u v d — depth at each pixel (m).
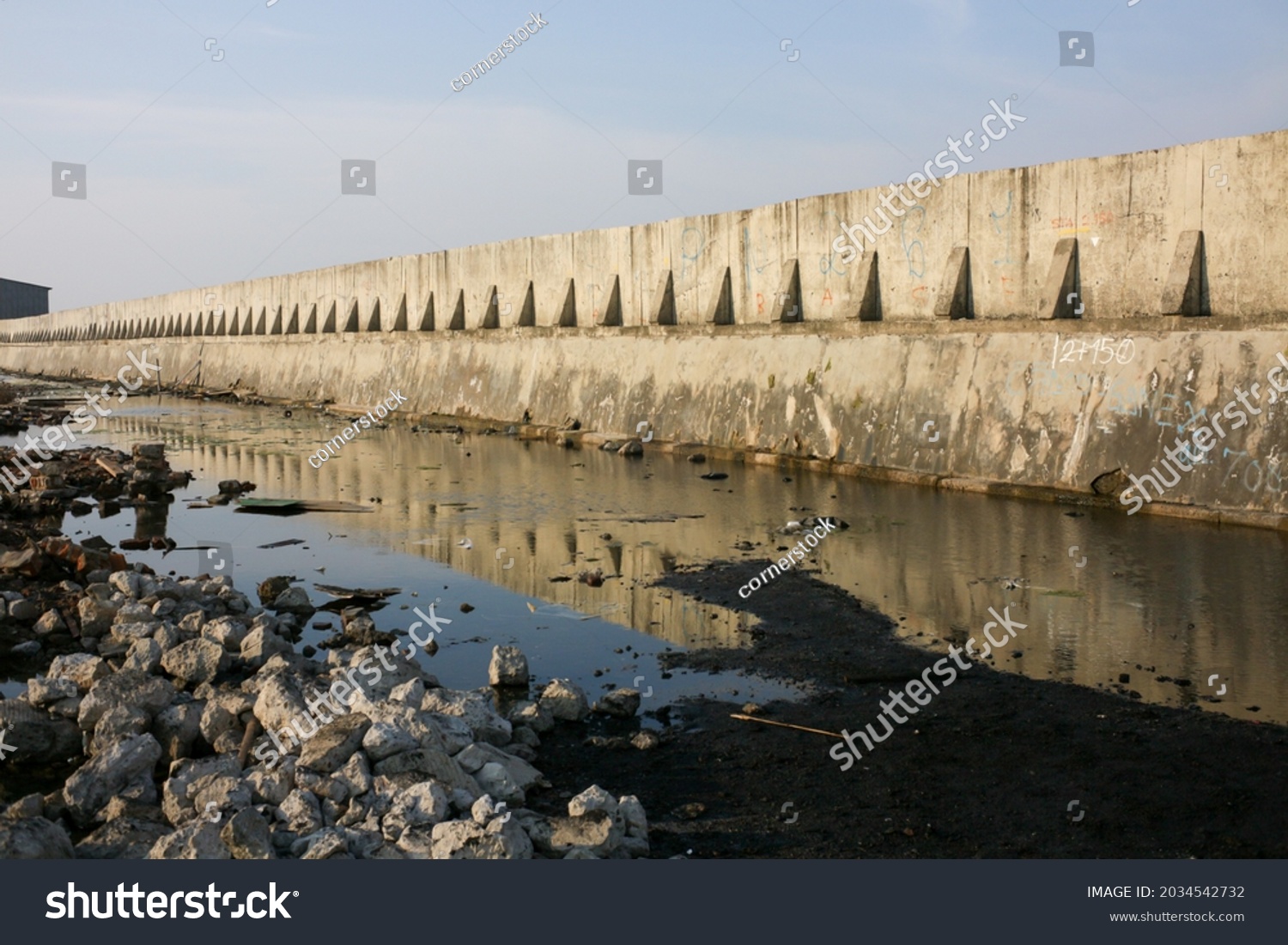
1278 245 11.72
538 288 25.56
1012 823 5.14
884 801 5.42
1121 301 13.41
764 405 18.41
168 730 6.27
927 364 15.72
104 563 10.63
